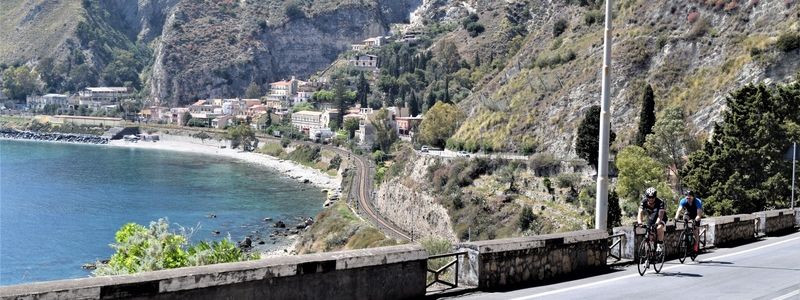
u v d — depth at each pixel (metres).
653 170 70.06
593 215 74.69
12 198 143.00
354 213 115.38
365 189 143.12
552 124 114.19
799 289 19.45
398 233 101.19
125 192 154.62
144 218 123.62
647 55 109.19
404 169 127.06
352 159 182.00
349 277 15.01
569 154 106.38
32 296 10.90
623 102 106.31
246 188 166.75
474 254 17.94
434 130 149.50
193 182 174.88
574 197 85.25
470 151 127.06
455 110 152.88
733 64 95.44
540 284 19.22
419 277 16.53
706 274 21.88
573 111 111.94
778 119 51.97
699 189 53.25
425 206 107.31
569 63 126.31
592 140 91.38
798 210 39.06
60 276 83.75
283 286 13.89
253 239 109.75
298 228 118.44
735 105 53.31
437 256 17.45
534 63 138.25
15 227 113.25
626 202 71.62
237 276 13.17
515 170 101.06
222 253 29.70
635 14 118.62
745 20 100.62
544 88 124.38
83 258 93.00
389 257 15.70
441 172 111.56
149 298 12.17
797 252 27.72
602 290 18.55
